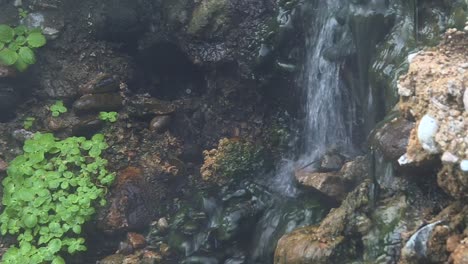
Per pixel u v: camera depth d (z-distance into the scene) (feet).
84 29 17.71
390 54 12.52
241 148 15.79
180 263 14.21
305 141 15.55
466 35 10.53
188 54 17.10
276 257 11.32
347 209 10.84
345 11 13.93
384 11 12.98
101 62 17.74
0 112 17.20
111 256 14.87
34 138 16.10
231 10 16.28
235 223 13.89
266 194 14.65
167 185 16.61
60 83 17.40
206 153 15.87
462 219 9.07
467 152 8.80
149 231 15.61
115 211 15.31
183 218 15.21
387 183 10.68
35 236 14.83
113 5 17.51
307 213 12.97
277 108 16.38
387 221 10.16
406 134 10.40
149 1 17.61
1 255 14.93
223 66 16.58
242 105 16.94
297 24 15.23
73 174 15.49
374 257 9.97
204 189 15.71
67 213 14.79
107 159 16.29
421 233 9.16
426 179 10.19
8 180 15.48
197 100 18.08
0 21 17.49
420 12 12.44
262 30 15.74
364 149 13.93
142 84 18.52
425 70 10.02
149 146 16.96
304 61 15.35
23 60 16.87
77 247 14.44
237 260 13.66
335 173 13.16
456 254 8.56
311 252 10.61
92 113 16.90
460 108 9.23
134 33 17.87
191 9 16.84
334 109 14.67
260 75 15.85
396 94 11.71
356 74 14.01
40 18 17.61
